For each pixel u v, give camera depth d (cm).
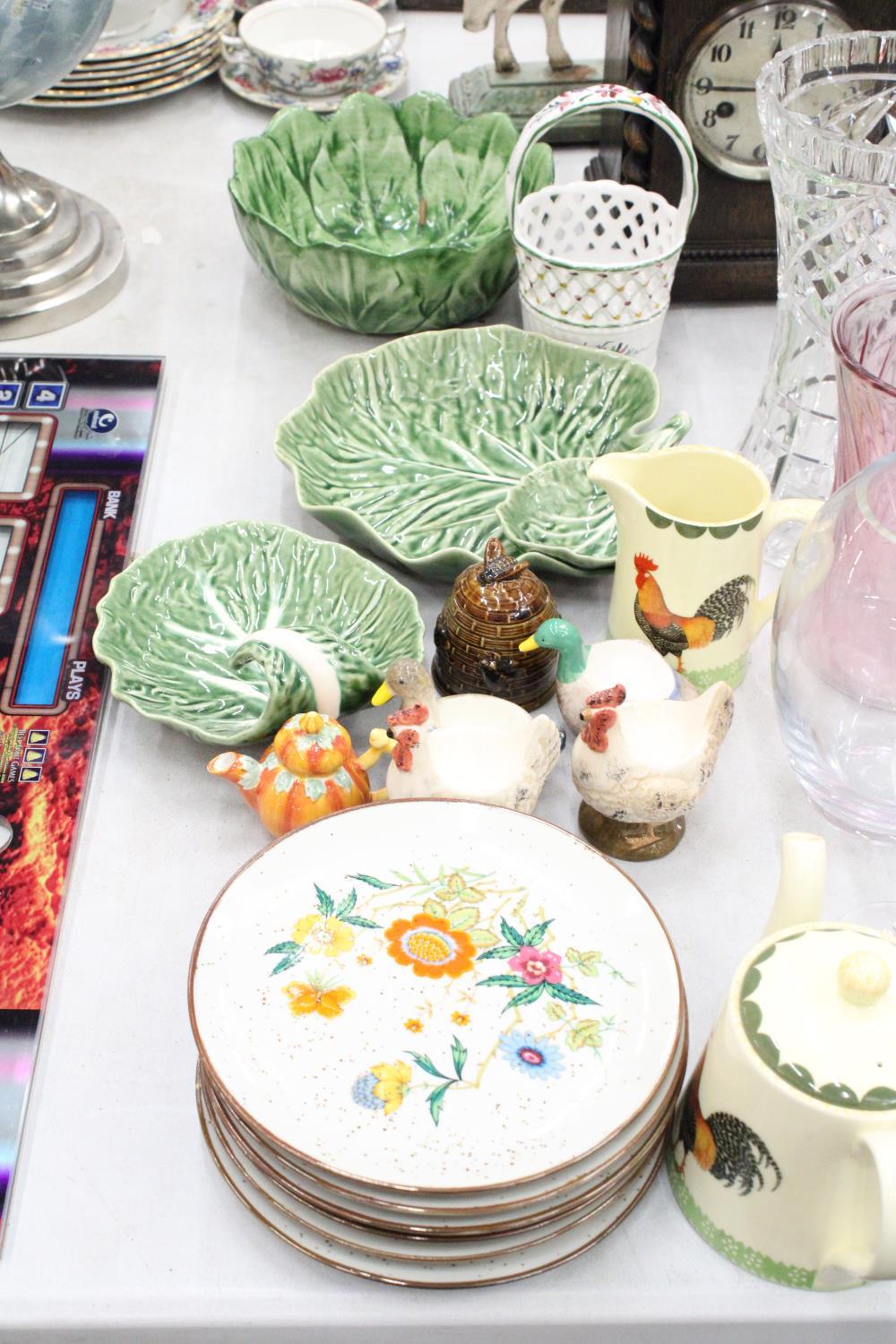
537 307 110
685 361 121
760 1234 59
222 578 94
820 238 89
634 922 70
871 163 92
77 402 111
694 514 86
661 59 108
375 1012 66
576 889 72
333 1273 62
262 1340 62
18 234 122
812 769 76
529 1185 57
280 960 68
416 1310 61
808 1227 57
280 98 149
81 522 100
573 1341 63
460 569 91
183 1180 65
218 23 151
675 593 82
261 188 125
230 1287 61
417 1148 60
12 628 93
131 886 79
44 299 122
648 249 121
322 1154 59
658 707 76
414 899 71
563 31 160
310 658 79
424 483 105
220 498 106
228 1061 63
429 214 132
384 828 74
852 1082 52
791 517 82
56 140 147
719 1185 59
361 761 79
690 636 84
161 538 102
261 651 78
